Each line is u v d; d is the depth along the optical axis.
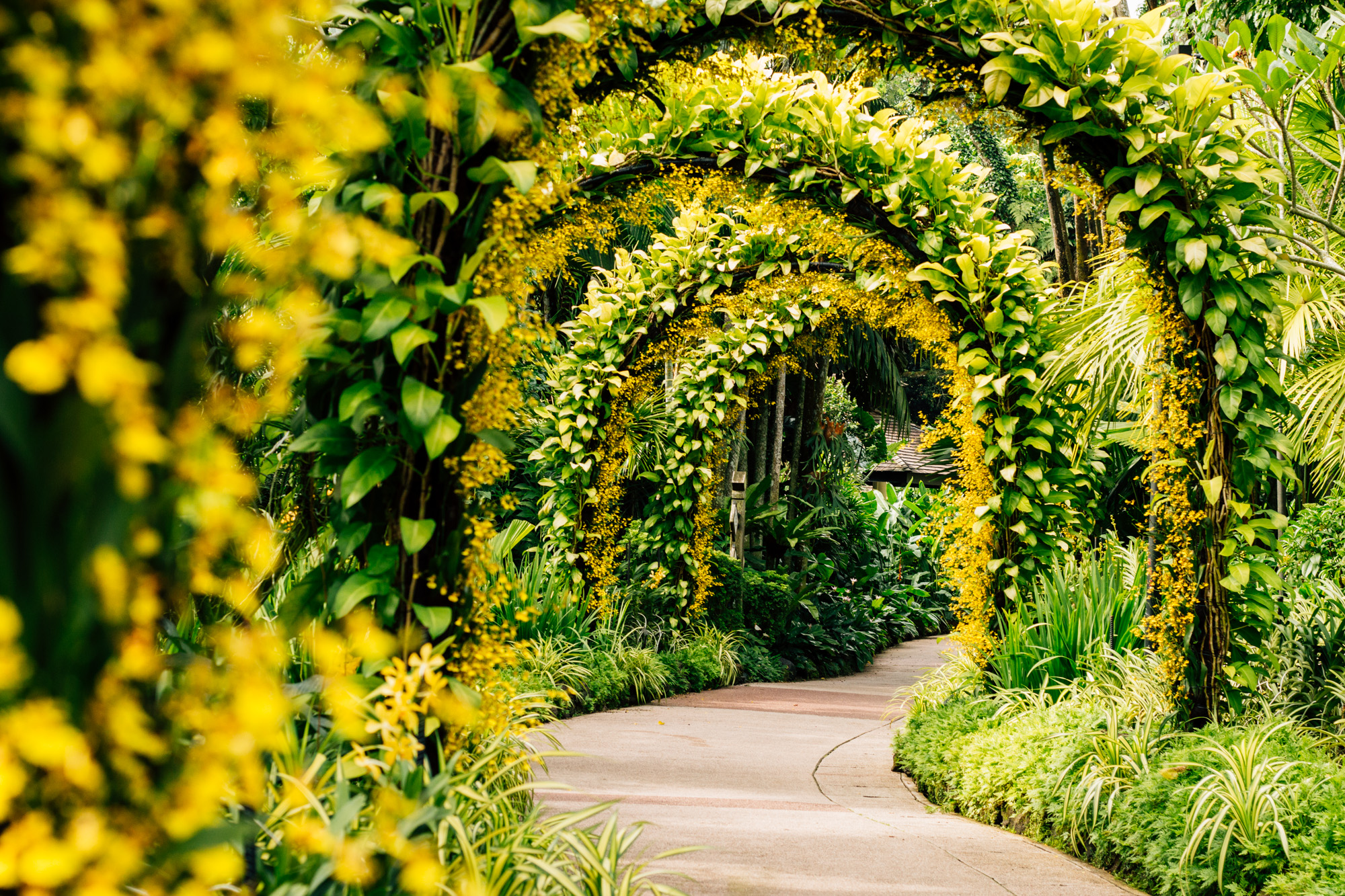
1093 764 4.91
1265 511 5.46
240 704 1.50
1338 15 5.85
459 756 2.75
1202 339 5.29
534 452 10.69
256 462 3.55
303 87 1.62
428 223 3.13
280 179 1.72
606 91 4.53
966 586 7.16
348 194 2.91
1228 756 4.17
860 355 15.33
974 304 6.85
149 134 1.50
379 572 3.06
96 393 1.25
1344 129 5.33
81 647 1.37
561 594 10.01
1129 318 6.23
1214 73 5.11
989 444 7.00
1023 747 5.41
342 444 3.12
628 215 6.44
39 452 1.32
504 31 3.13
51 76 1.29
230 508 1.59
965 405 7.18
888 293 7.56
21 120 1.31
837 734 8.77
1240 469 5.27
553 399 11.33
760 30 4.64
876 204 6.73
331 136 1.82
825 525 16.56
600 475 10.61
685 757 7.15
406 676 2.43
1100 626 6.68
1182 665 5.30
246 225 1.59
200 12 1.46
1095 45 4.98
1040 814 4.96
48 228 1.28
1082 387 7.05
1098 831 4.50
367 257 2.07
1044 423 6.80
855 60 5.50
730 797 5.83
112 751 1.38
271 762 2.52
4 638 1.19
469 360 3.25
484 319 3.17
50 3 1.34
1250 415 5.20
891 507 20.89
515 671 7.50
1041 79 5.09
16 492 1.32
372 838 1.99
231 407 1.78
